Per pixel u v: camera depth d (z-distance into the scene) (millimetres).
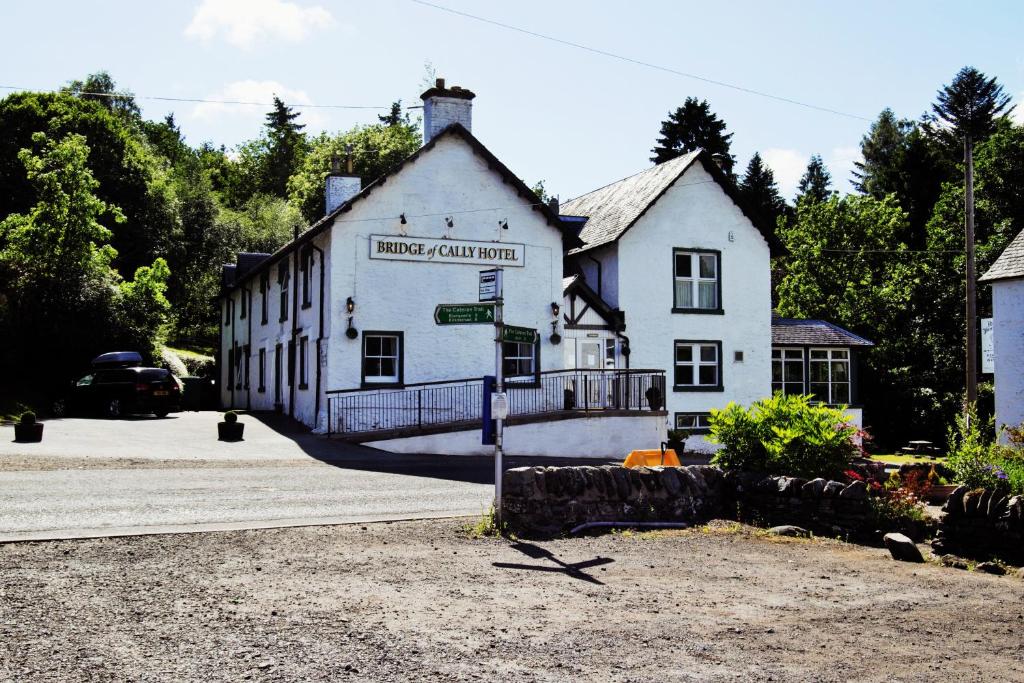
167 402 31234
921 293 41750
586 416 25234
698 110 65062
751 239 32969
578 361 30109
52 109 52844
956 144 68500
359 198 25688
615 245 30984
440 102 27312
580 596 7820
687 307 31828
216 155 99250
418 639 6352
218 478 15430
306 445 22031
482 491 14812
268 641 6203
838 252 50938
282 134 87750
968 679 5902
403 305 26234
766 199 71250
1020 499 9922
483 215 27453
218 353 47594
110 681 5375
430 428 23406
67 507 11617
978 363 40344
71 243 37062
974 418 13016
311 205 70625
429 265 26656
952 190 49812
